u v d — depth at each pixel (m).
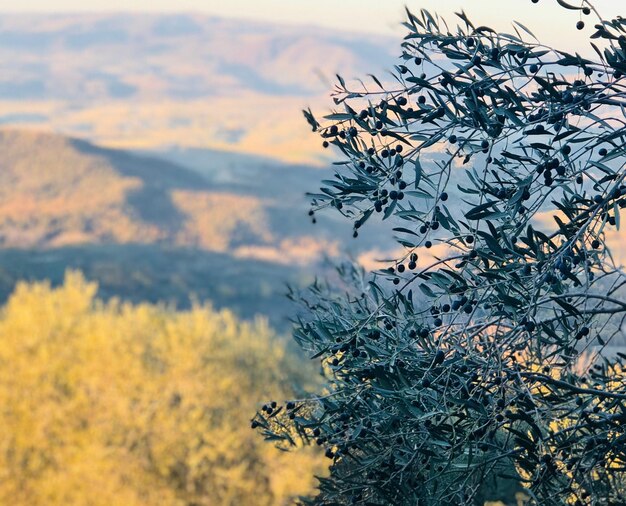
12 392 16.78
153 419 16.72
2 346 17.42
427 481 2.28
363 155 2.20
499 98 2.10
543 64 2.00
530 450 2.12
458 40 2.12
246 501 15.71
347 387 2.42
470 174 2.12
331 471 2.71
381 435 2.28
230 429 16.08
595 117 1.93
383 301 2.24
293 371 16.44
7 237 110.38
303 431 2.61
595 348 2.74
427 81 2.05
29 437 16.53
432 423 2.19
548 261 1.95
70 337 17.81
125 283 83.31
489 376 2.17
